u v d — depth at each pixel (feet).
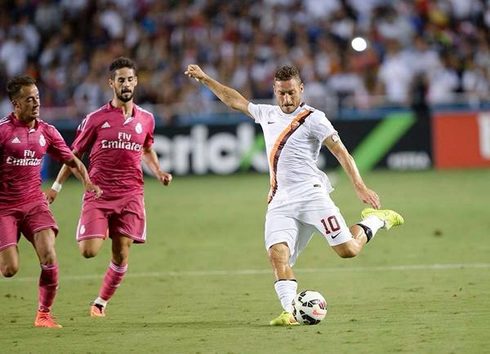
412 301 107.45
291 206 98.32
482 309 100.94
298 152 98.22
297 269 135.44
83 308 109.91
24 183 100.07
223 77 306.55
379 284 120.47
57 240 171.42
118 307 109.91
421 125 291.58
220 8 329.72
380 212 107.45
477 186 243.81
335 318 98.37
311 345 84.74
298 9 330.13
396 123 291.58
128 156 108.06
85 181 104.06
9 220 99.40
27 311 108.47
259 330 92.73
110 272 106.01
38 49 327.47
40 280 99.09
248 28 323.98
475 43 318.86
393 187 246.47
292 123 98.07
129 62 108.06
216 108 294.05
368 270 132.46
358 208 207.31
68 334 93.71
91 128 107.86
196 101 296.10
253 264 141.08
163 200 233.55
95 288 123.85
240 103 103.30
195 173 290.56
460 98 302.25
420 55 309.22
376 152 292.20
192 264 142.51
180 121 291.99
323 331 91.20
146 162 114.73
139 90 297.94
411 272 129.39
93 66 309.22
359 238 102.27
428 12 329.31
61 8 334.03
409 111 295.07
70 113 297.94
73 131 289.94
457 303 105.09
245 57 311.47
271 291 118.11
